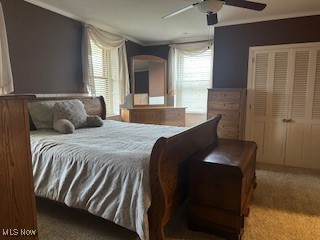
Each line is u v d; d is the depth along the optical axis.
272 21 3.68
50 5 3.17
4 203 0.83
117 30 4.39
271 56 3.75
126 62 4.73
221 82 4.13
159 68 5.04
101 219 2.07
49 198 1.92
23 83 2.96
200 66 5.05
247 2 2.40
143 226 1.50
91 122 3.15
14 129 0.84
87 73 3.75
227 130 3.80
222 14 3.55
